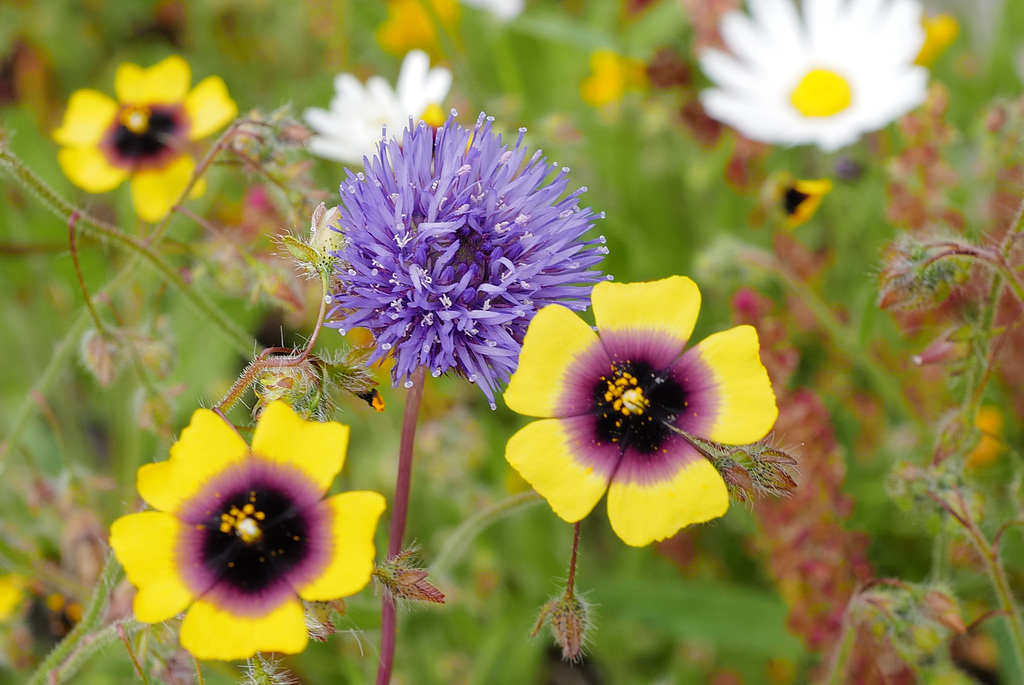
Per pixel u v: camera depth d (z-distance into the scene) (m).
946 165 0.26
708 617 0.25
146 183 0.25
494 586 0.26
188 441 0.17
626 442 0.18
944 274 0.20
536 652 0.26
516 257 0.19
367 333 0.21
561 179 0.19
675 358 0.18
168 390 0.23
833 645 0.23
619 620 0.27
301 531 0.17
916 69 0.28
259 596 0.17
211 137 0.26
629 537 0.17
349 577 0.17
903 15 0.28
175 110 0.25
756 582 0.28
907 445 0.26
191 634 0.17
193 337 0.30
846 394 0.27
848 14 0.29
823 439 0.24
